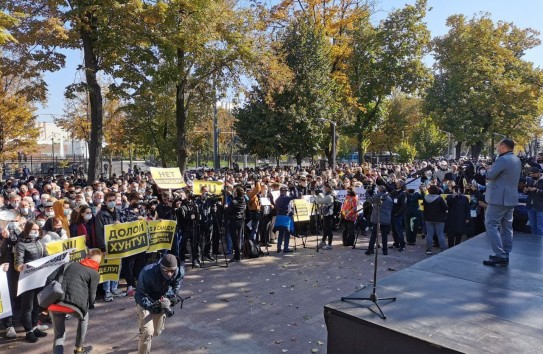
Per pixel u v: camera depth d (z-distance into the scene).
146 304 5.38
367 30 36.41
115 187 13.91
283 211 12.39
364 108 35.94
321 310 7.67
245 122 32.69
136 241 8.77
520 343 3.82
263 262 11.24
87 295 5.72
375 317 4.47
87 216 8.34
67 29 16.19
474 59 45.97
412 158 53.59
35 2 16.62
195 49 18.55
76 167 40.88
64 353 6.15
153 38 17.88
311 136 31.97
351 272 10.20
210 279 9.65
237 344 6.34
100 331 6.89
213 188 12.98
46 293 5.21
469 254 6.88
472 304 4.77
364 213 14.91
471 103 45.03
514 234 8.67
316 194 13.66
